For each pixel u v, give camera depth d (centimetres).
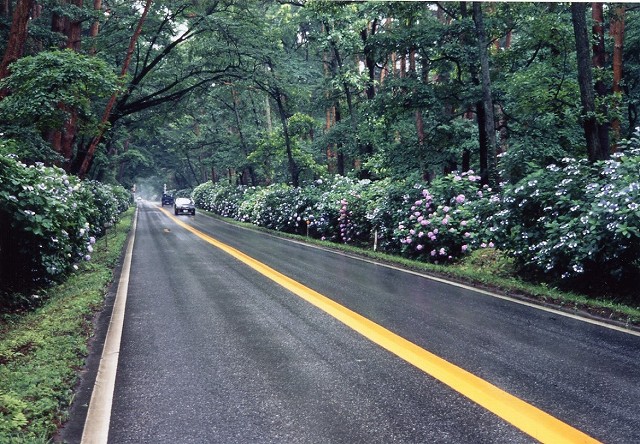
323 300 802
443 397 401
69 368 474
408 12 2028
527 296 855
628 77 2292
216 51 2678
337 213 2044
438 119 1981
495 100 1867
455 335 592
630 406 382
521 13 1920
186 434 342
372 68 2767
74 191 1075
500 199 1155
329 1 2430
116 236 2164
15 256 848
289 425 353
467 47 1859
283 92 3070
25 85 1390
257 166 4375
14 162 803
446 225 1330
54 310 757
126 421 364
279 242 2089
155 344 565
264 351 532
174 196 9925
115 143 3962
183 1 2427
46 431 340
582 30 1220
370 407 383
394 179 2008
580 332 612
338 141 2911
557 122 1728
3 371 460
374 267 1255
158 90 2984
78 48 2128
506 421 355
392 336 584
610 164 842
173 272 1156
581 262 828
